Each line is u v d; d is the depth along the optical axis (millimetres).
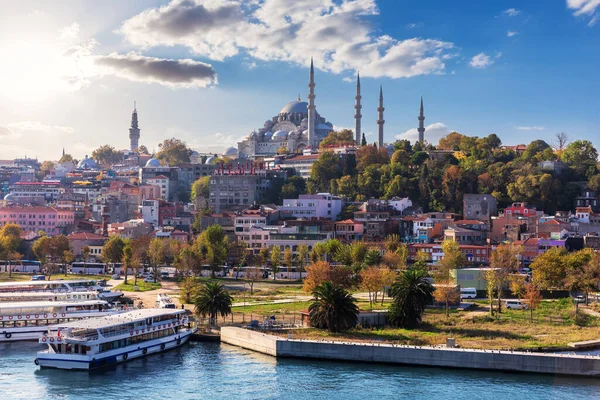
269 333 178125
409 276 190000
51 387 142750
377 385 144500
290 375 151250
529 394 138875
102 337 158375
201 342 181625
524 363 152750
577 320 196750
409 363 158875
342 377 150000
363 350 161375
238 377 149875
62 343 156250
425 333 180375
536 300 199500
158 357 166125
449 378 149375
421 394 138750
